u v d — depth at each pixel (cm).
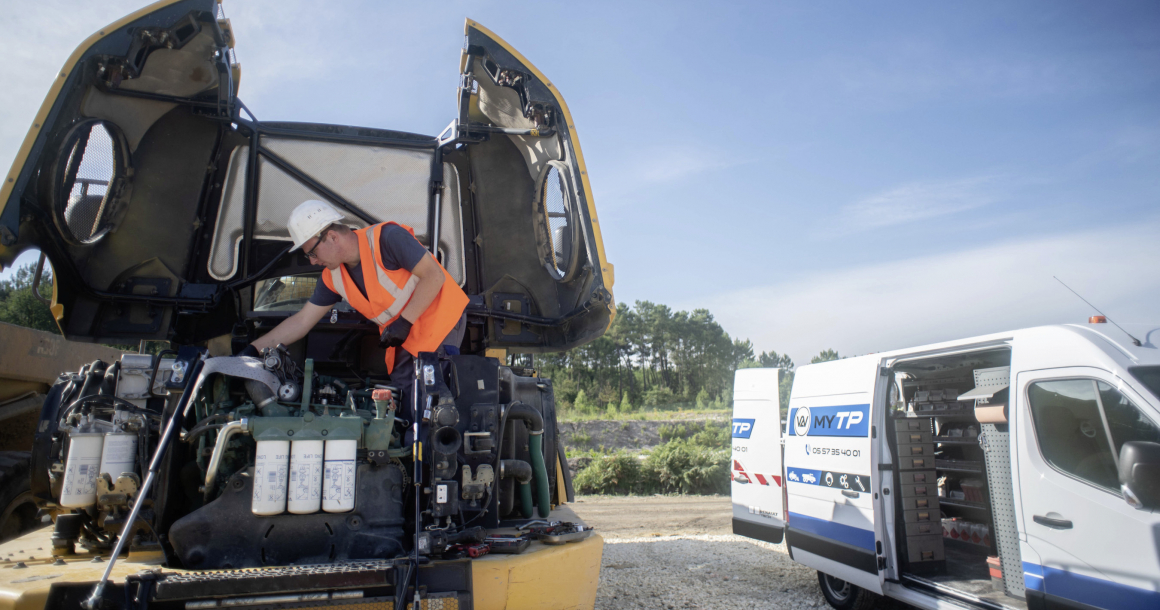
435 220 496
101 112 397
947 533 671
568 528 320
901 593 528
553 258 500
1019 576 475
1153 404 352
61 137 366
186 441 267
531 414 383
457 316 323
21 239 350
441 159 498
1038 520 414
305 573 226
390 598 236
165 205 445
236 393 291
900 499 551
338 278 326
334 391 300
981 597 478
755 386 764
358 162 484
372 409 299
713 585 666
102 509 281
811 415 639
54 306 404
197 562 243
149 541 281
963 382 616
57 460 323
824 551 598
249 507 250
